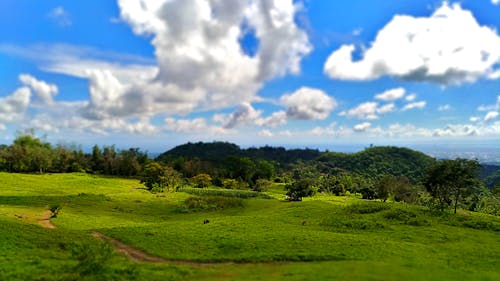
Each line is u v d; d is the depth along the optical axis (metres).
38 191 102.62
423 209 78.94
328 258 39.34
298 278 29.64
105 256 33.06
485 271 36.28
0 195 86.69
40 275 30.03
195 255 40.59
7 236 41.00
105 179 151.38
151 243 45.81
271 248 43.12
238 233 52.72
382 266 34.34
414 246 46.78
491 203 137.50
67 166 184.38
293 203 94.62
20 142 196.38
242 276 31.34
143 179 146.12
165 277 31.25
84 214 72.00
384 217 69.88
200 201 97.62
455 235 55.94
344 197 136.50
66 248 41.25
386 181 124.19
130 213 80.94
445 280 30.36
